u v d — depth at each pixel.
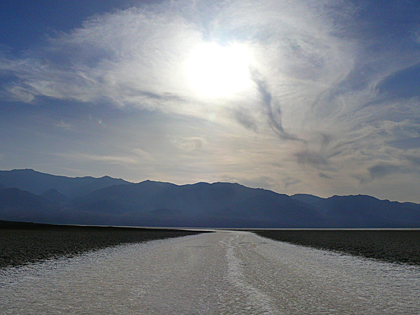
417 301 13.41
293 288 15.70
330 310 12.02
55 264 23.16
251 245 44.41
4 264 22.16
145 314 11.30
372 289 15.70
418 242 50.88
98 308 11.99
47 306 12.21
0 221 124.62
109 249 35.75
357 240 56.97
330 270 21.69
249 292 14.71
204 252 33.44
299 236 75.12
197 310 11.84
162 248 38.25
